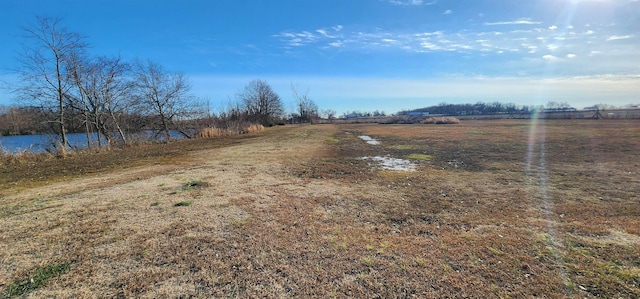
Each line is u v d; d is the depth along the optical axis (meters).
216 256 2.99
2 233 3.55
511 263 2.80
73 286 2.50
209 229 3.66
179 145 15.59
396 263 2.84
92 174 7.50
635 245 3.12
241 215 4.14
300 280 2.57
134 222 3.88
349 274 2.66
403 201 4.80
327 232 3.57
